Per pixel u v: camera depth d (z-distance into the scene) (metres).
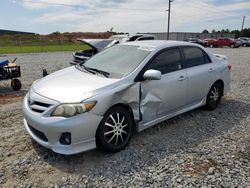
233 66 13.97
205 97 5.71
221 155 3.96
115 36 14.90
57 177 3.35
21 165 3.59
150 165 3.65
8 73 7.99
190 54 5.30
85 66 4.78
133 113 4.08
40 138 3.70
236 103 6.66
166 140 4.43
